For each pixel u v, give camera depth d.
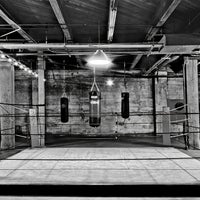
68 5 4.04
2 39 5.51
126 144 7.66
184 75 7.05
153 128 9.87
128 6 4.03
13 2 3.95
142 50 5.87
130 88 9.90
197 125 6.77
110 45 5.00
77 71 9.86
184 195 2.59
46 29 5.39
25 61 8.56
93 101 7.75
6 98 6.87
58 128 9.75
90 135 9.73
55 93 9.81
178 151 6.38
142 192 2.62
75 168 4.51
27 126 9.61
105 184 2.62
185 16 4.48
